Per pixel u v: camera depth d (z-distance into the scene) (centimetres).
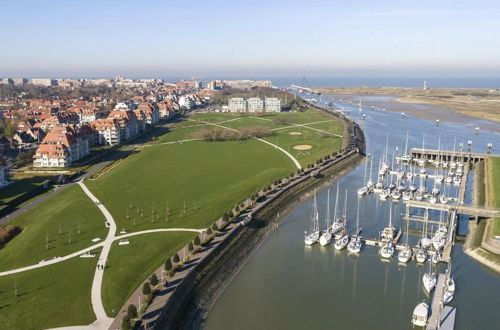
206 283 16275
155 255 17375
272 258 18975
